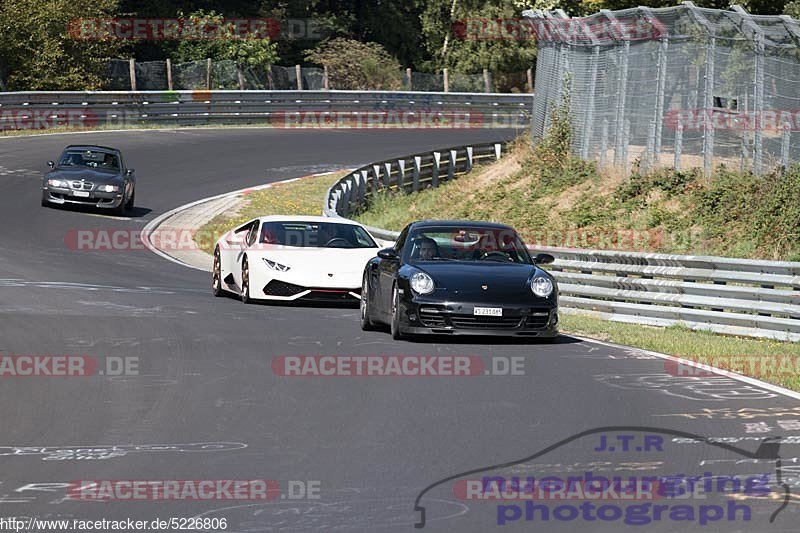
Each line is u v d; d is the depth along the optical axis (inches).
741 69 3570.4
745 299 2267.5
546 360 1813.5
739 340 2156.7
